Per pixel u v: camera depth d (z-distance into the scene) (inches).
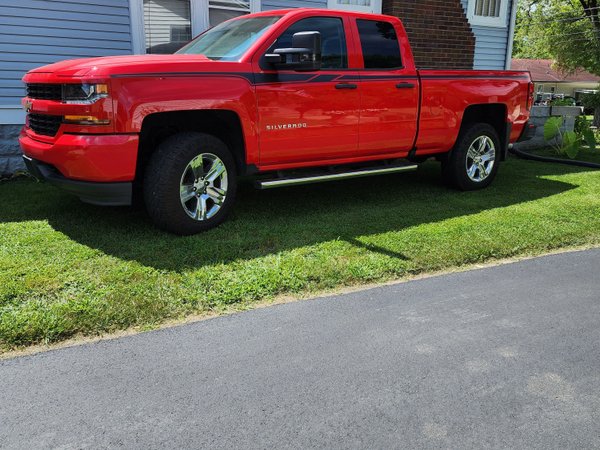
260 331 120.8
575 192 257.0
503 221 203.6
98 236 177.0
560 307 136.3
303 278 147.1
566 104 470.9
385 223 198.8
